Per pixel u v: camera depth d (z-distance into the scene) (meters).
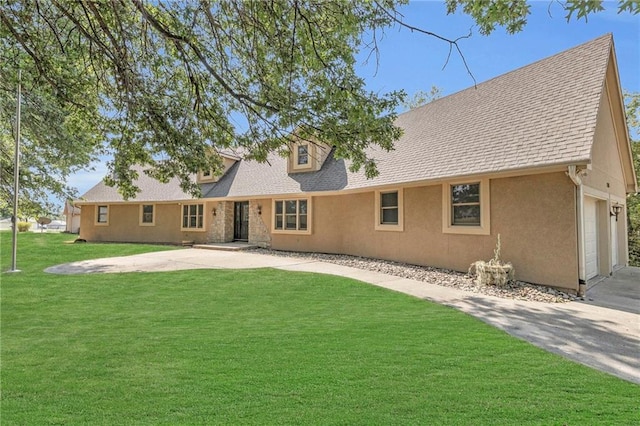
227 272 10.08
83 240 22.27
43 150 11.37
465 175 9.31
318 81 5.14
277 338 4.64
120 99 6.06
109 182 7.28
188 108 6.22
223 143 6.74
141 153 6.92
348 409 2.88
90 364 3.83
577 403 2.98
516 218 8.68
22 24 5.39
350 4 4.46
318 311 6.11
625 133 11.32
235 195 17.56
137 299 7.07
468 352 4.12
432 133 12.12
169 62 6.21
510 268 8.26
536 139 8.53
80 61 6.44
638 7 2.76
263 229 17.05
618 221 12.77
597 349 4.30
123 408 2.91
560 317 5.75
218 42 5.47
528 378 3.45
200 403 2.99
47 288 8.08
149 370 3.66
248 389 3.23
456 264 10.02
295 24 4.58
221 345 4.39
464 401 3.00
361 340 4.54
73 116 7.32
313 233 15.05
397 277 9.38
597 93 8.29
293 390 3.20
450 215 10.20
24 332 4.98
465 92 12.55
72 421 2.73
